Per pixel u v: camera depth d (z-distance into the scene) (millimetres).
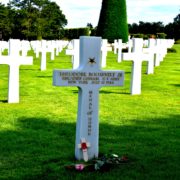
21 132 4832
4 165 3754
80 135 3836
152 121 5484
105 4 23766
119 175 3508
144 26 49219
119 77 3869
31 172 3576
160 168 3691
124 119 5555
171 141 4562
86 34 40125
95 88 3818
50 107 6277
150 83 9227
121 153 4094
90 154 3865
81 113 3812
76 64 10250
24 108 6145
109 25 23672
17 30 47781
